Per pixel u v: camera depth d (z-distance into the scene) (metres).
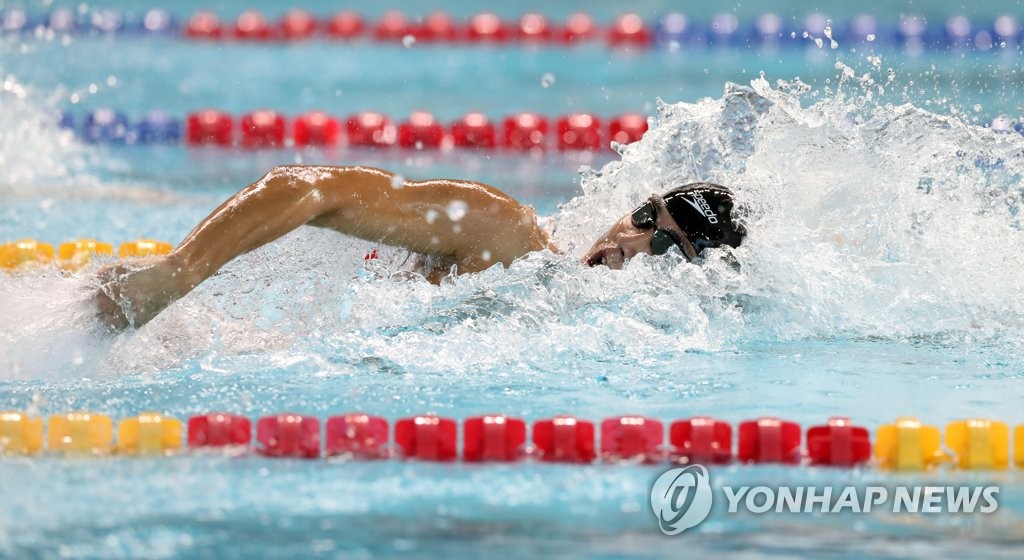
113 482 7.46
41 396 9.27
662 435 8.22
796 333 11.91
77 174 20.80
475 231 11.05
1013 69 28.05
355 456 8.10
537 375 10.20
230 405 9.16
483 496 7.36
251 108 26.83
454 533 6.75
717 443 8.23
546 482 7.64
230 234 9.89
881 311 12.13
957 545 6.73
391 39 35.41
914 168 13.17
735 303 11.81
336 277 11.15
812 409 9.28
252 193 10.09
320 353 10.52
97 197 18.98
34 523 6.77
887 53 31.05
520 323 11.02
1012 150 13.55
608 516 7.08
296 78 30.39
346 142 24.39
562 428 8.12
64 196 18.95
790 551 6.62
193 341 10.52
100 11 36.41
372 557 6.38
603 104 27.16
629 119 24.80
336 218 10.50
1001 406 9.38
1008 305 12.27
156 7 37.53
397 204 10.67
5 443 8.02
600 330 11.17
